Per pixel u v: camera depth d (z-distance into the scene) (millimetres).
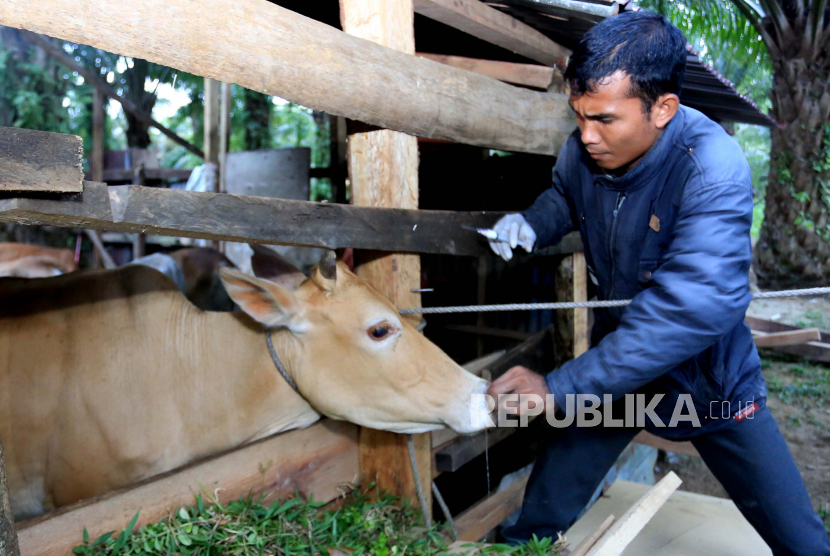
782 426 5266
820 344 6488
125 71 9188
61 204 1325
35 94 8508
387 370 2090
